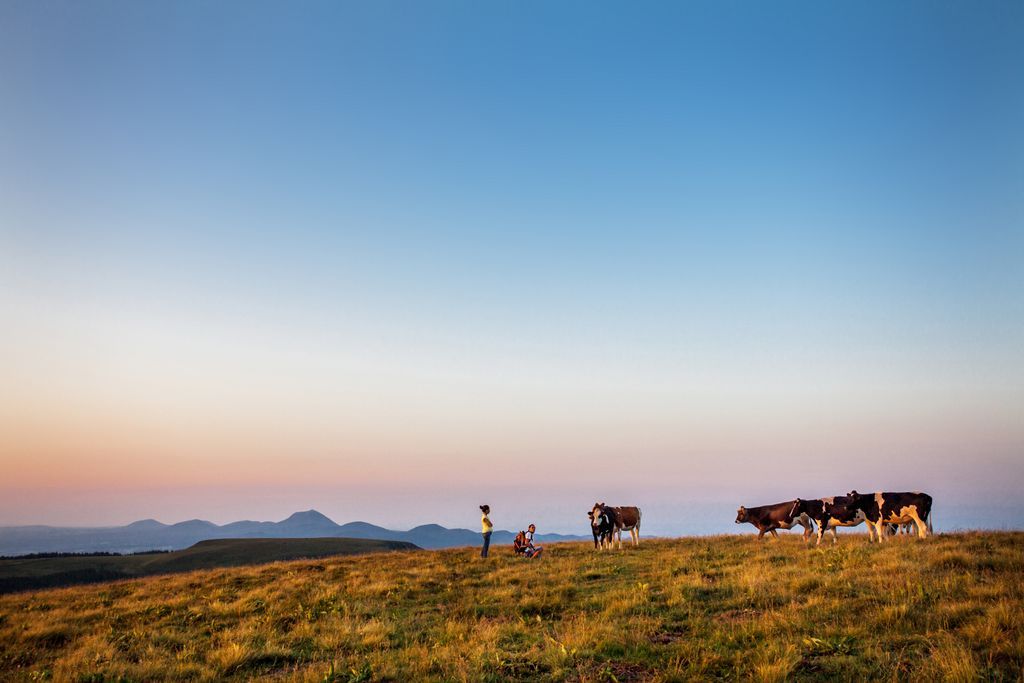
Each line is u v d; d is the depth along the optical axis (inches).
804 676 367.6
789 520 995.3
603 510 1079.0
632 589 631.8
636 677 396.5
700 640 447.5
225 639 565.6
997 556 608.7
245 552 4114.2
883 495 872.9
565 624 529.3
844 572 603.8
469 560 1010.7
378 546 4222.4
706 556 847.7
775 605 530.3
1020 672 331.9
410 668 433.4
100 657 532.7
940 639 389.7
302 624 603.2
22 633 636.7
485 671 415.5
